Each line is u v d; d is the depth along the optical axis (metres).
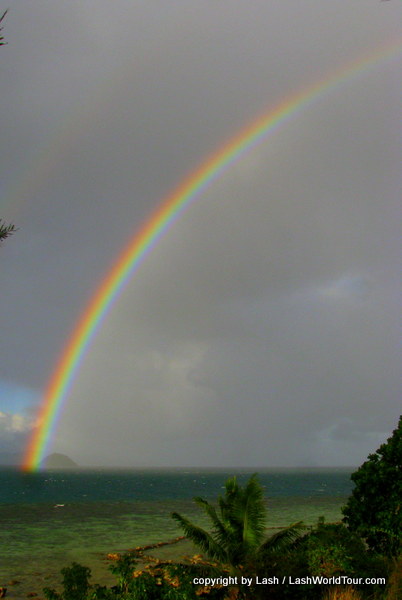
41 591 26.19
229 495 18.92
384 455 14.77
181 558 35.31
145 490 137.25
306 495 109.88
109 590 9.30
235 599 10.86
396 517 13.20
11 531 49.62
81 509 76.12
